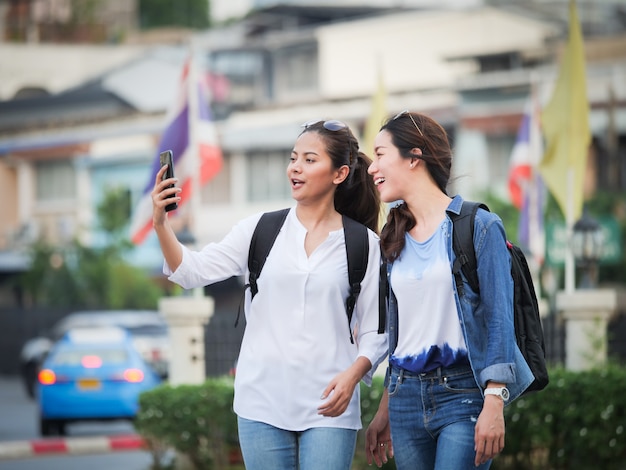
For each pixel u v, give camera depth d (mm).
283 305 6238
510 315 5762
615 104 38031
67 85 55031
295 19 51094
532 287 6070
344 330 6293
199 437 12719
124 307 42312
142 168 48312
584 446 11430
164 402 12828
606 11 46094
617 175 37781
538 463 11656
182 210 16344
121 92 50594
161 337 23844
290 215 6395
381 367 13719
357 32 46562
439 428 5879
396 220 6090
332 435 6117
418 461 6016
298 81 48000
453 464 5762
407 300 5965
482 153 39875
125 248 44750
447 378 5848
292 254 6277
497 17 44031
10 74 54406
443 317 5871
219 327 17609
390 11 49125
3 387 35906
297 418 6145
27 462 15992
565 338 14055
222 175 46188
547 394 11414
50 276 44656
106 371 19344
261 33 51750
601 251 13578
